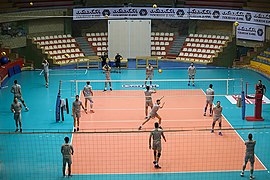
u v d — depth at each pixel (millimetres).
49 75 33500
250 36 36125
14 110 20969
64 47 39062
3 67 32469
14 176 16766
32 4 37906
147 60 35906
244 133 21031
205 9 37688
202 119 23094
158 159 17359
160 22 41594
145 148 19250
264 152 18859
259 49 36094
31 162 18016
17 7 37969
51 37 39469
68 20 40781
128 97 27297
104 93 28234
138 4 42312
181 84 30609
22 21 38781
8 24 37719
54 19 40469
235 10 36594
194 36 40031
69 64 37219
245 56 36344
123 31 38188
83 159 18172
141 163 17797
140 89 29266
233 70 35125
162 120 22859
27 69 35594
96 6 40188
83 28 41531
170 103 25953
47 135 20875
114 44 38375
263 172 17078
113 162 17875
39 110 24844
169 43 40156
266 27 35750
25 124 22516
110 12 38438
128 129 21516
